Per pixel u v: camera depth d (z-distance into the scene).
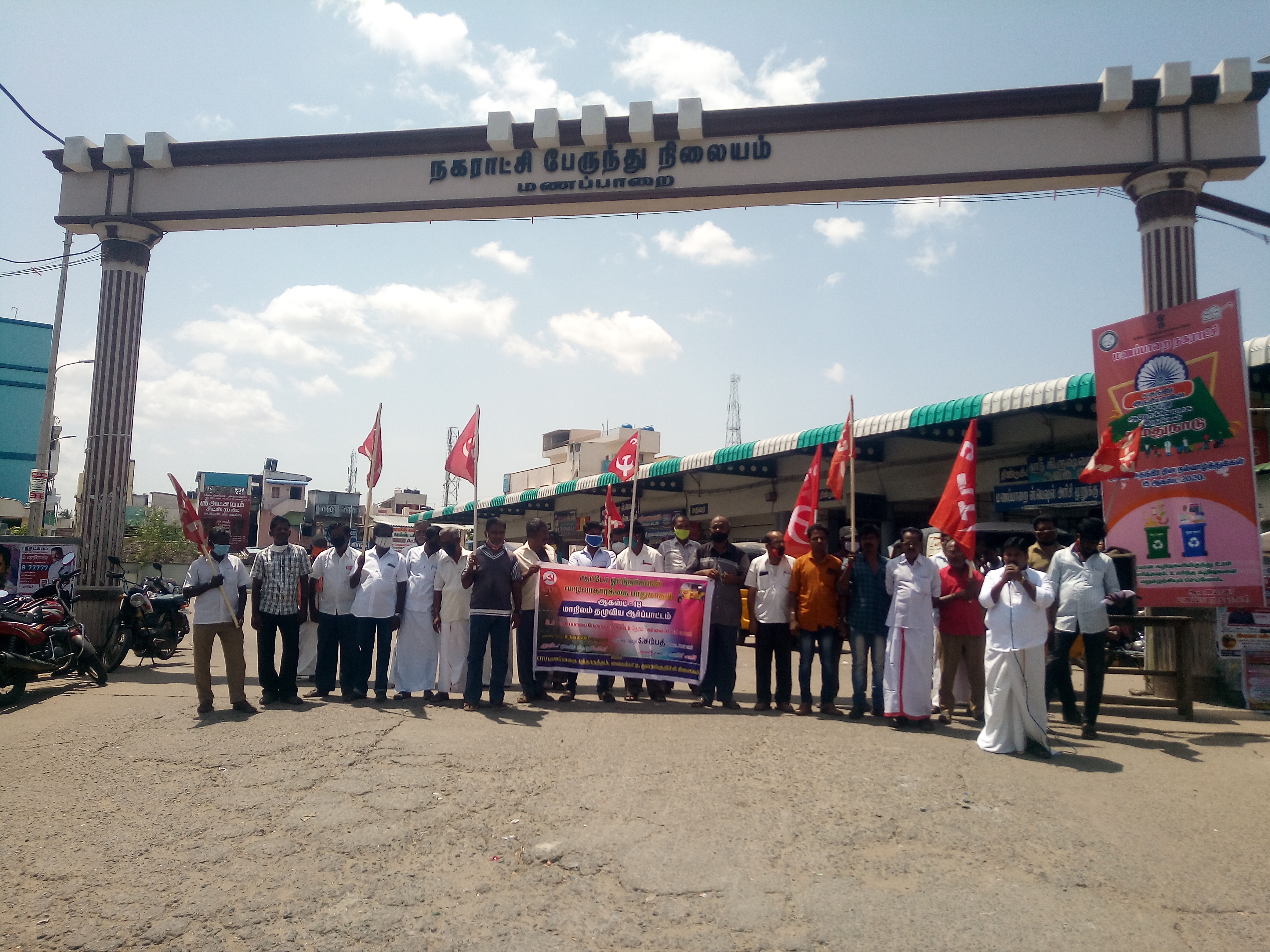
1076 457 15.65
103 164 12.38
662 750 6.75
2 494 28.88
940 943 3.68
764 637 8.85
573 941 3.68
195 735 7.17
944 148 10.97
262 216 12.30
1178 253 10.03
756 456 20.14
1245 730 8.02
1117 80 10.30
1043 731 6.77
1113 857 4.62
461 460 10.98
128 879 4.28
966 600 8.41
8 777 5.96
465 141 12.09
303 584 9.02
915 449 19.23
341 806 5.35
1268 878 4.37
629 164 11.76
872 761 6.52
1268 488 11.97
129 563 44.94
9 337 29.22
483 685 10.30
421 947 3.62
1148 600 9.26
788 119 11.36
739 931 3.78
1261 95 10.12
